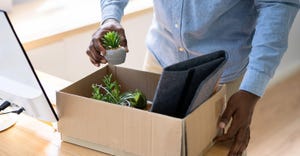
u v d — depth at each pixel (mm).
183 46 1371
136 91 1119
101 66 1263
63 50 2107
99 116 984
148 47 1561
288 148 2469
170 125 887
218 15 1231
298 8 1098
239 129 1012
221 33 1306
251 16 1267
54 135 1115
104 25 1327
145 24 2623
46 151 1039
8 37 964
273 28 1054
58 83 1517
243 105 997
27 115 1210
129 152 973
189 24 1288
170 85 893
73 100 1008
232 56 1322
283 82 3428
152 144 927
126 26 2482
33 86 1022
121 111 945
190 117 896
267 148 2455
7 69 1061
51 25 2107
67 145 1064
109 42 1195
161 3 1337
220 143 1073
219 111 1038
